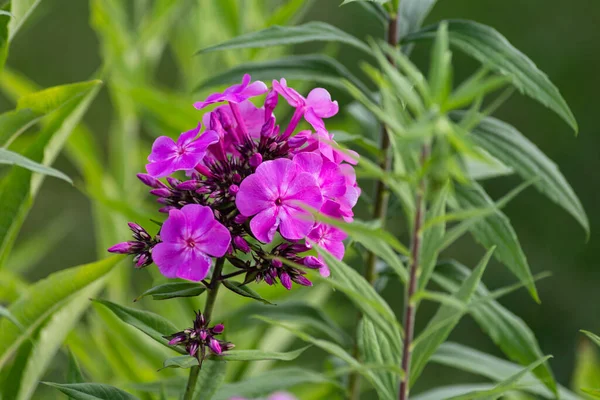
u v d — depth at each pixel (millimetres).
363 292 887
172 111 1156
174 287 887
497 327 1003
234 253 893
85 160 1204
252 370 1096
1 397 961
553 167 1000
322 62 1025
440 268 1020
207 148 898
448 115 1021
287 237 872
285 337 1124
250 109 917
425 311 2760
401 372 867
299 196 875
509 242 971
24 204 966
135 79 1351
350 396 1049
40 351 963
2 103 2939
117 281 1186
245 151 894
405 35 1024
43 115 947
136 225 892
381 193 1047
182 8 1457
